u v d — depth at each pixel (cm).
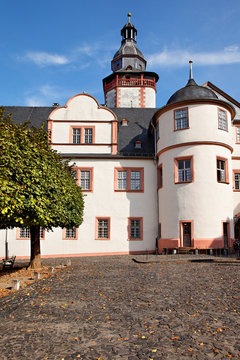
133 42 4481
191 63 2561
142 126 2938
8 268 1723
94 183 2570
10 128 1123
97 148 2638
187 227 2203
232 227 2234
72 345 536
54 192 1355
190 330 599
